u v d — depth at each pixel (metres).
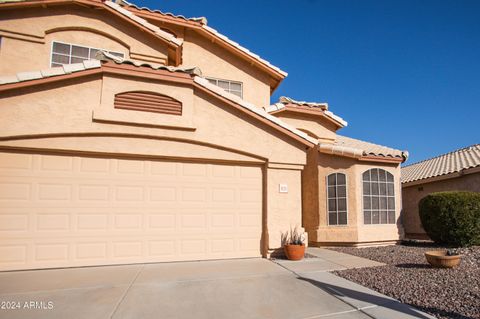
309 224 12.55
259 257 9.00
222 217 8.84
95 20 10.74
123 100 7.99
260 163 9.34
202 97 8.75
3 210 7.15
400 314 4.85
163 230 8.27
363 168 12.18
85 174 7.82
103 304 5.12
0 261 7.01
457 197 11.34
